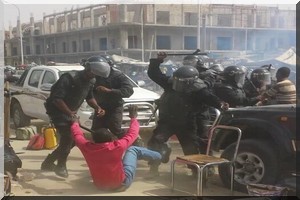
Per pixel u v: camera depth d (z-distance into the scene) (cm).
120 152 463
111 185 472
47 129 725
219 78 593
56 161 612
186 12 2820
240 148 470
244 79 602
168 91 557
